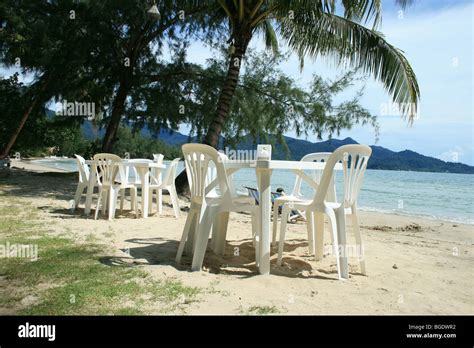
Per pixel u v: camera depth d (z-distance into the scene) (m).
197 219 3.81
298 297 2.81
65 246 4.07
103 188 6.26
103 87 13.35
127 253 3.92
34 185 10.59
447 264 4.07
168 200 9.06
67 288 2.82
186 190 10.14
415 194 18.80
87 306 2.52
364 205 14.10
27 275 3.10
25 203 7.23
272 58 11.54
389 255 4.40
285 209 3.72
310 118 10.80
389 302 2.78
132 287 2.87
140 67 12.83
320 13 7.25
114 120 12.93
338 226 3.37
